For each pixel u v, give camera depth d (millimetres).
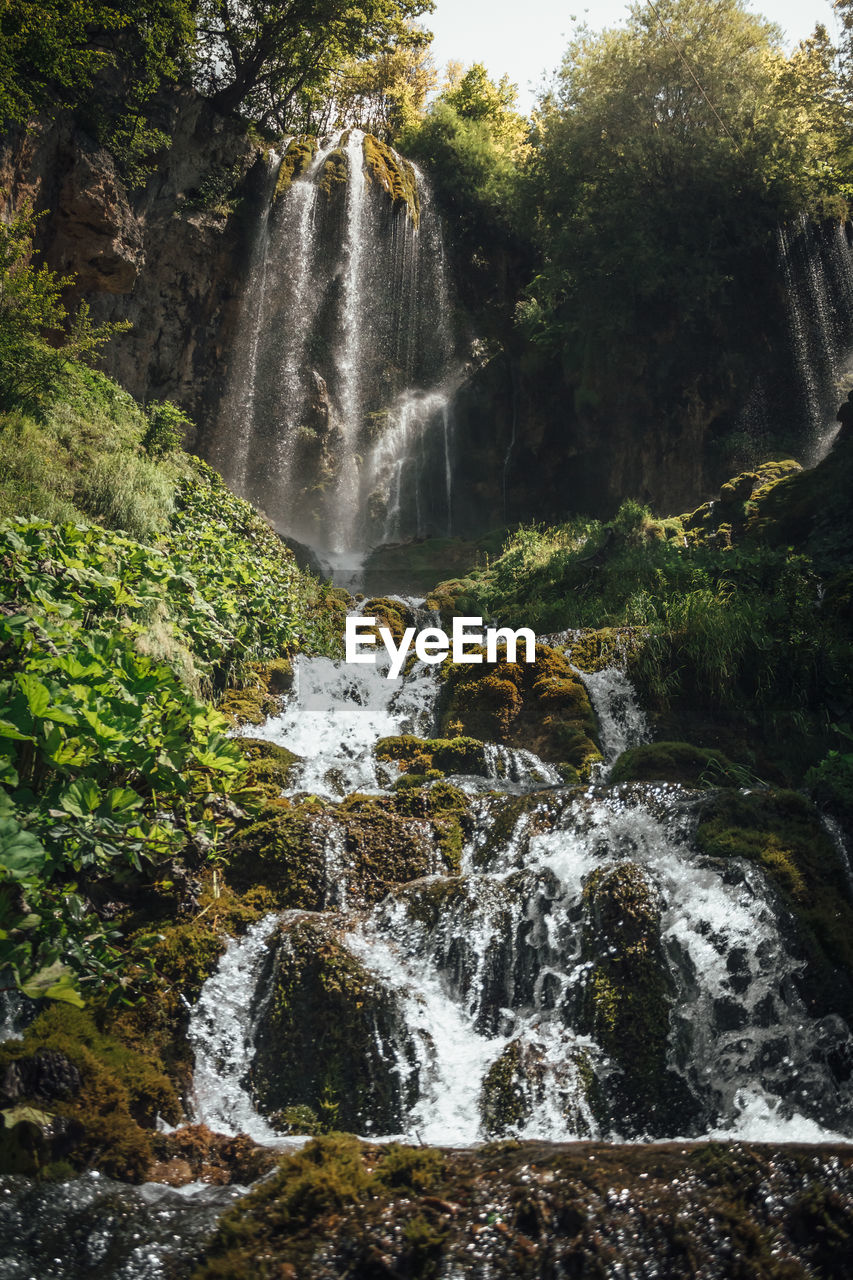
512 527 23328
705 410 22891
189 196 20969
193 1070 4887
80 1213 3459
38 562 7223
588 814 6754
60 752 4793
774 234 23125
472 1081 5000
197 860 6102
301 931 5570
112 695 5301
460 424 27469
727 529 14102
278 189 23141
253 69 22734
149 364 20609
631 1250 3193
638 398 23531
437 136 28562
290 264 23562
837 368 22797
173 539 10641
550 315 25047
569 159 24812
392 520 25391
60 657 5422
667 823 6508
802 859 6059
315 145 24812
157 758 5250
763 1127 4793
